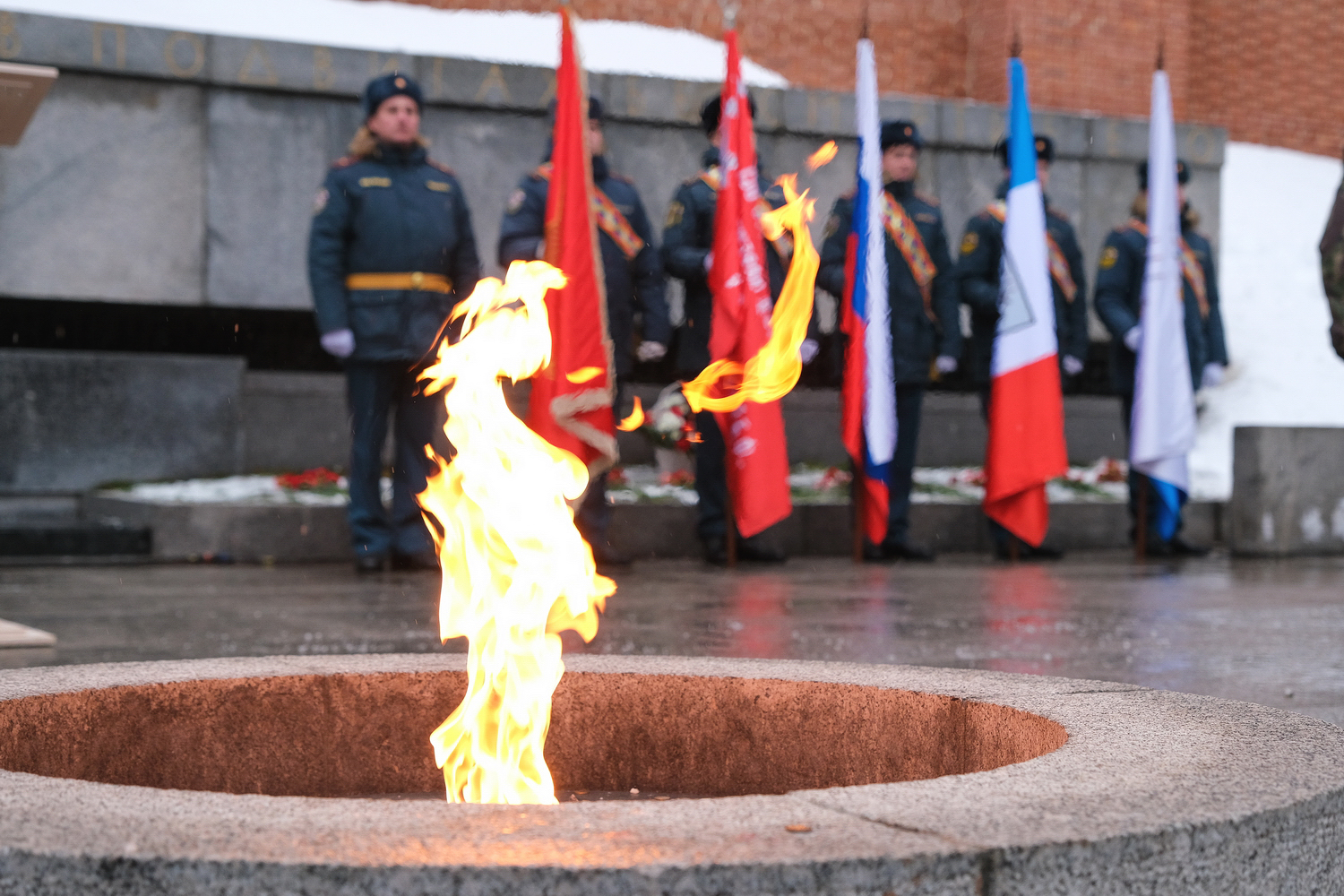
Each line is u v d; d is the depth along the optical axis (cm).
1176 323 816
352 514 691
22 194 914
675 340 991
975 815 114
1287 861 119
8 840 105
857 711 197
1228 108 1590
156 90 942
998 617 516
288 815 113
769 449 722
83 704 186
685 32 1292
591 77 1045
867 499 784
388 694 209
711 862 99
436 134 1012
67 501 882
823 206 1112
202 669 208
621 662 220
